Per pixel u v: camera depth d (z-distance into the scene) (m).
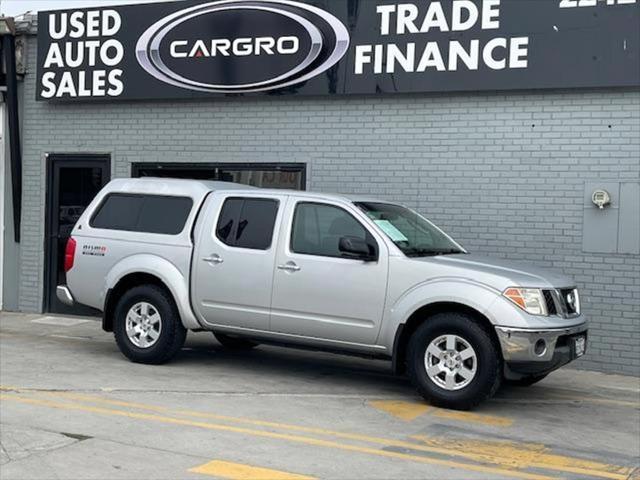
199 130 12.54
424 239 8.70
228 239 8.95
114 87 12.88
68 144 13.41
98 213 9.91
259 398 8.00
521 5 10.47
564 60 10.26
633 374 10.08
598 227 10.24
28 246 13.64
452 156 11.00
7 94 13.54
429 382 7.82
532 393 8.91
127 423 6.85
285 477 5.62
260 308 8.70
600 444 6.95
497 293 7.57
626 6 9.95
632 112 10.06
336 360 10.30
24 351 10.15
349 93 11.43
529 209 10.59
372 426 7.12
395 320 7.96
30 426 6.65
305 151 11.85
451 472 5.93
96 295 9.72
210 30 12.23
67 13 13.13
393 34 11.16
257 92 11.98
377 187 11.44
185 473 5.62
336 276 8.27
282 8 11.80
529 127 10.58
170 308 9.24
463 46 10.77
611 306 10.19
